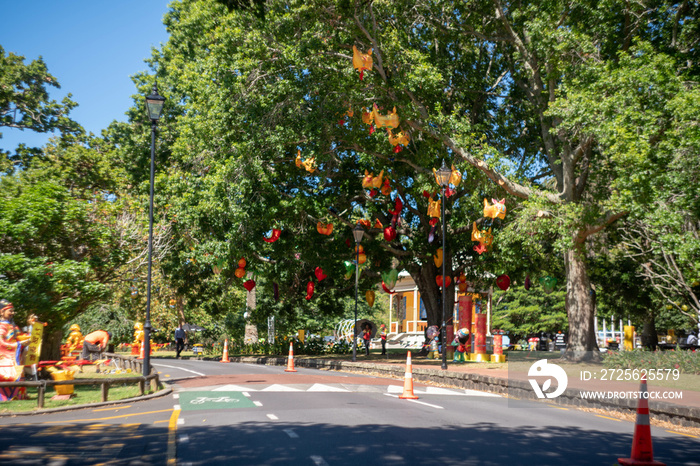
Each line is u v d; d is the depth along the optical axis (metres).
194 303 44.94
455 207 30.27
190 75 28.64
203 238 30.19
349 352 39.75
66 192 17.53
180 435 9.40
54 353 18.48
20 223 15.88
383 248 32.72
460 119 27.27
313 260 30.64
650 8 22.09
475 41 29.39
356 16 23.31
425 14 26.39
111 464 7.44
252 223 25.58
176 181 30.20
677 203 17.44
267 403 13.42
